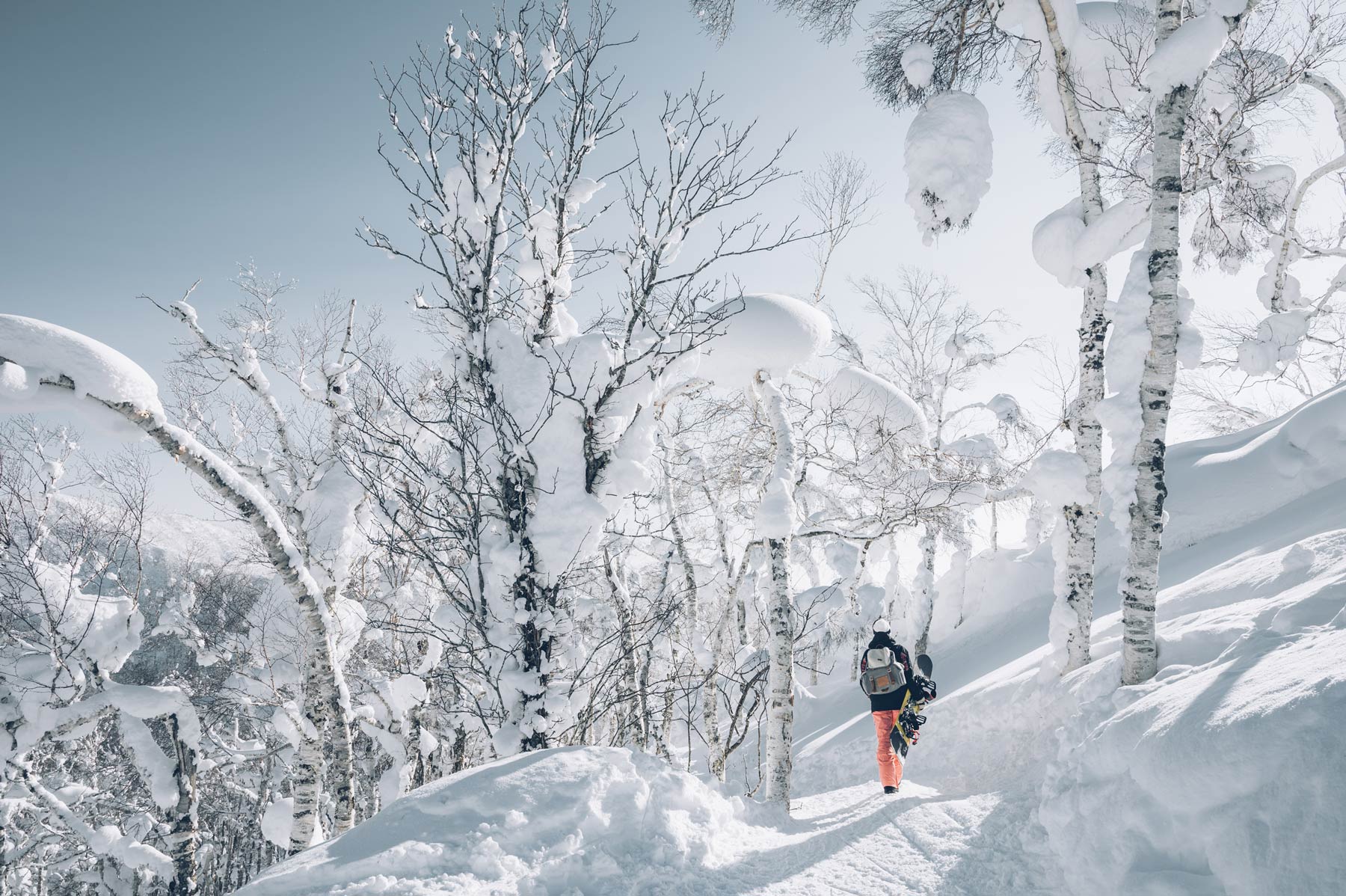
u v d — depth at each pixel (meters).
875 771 10.30
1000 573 19.69
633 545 10.80
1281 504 13.02
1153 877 3.39
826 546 15.42
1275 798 2.99
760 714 10.23
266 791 16.52
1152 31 8.12
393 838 4.13
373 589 11.97
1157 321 5.80
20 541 10.59
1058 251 8.29
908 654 7.20
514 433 7.20
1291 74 9.14
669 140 7.68
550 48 7.55
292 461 11.26
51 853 15.17
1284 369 14.88
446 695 10.34
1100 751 4.32
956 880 4.28
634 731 10.48
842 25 10.62
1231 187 10.49
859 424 11.68
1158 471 5.77
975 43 9.80
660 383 7.88
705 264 7.65
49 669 10.16
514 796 4.42
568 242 7.91
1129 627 5.77
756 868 4.61
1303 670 3.51
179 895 10.73
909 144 9.77
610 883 4.09
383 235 7.54
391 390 7.93
